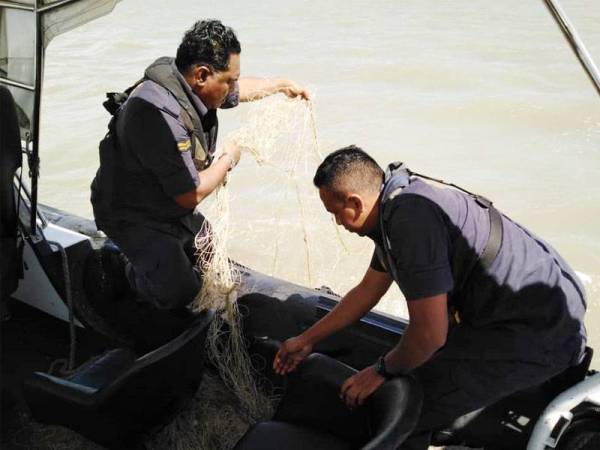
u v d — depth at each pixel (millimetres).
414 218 2002
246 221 4965
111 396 2242
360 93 7309
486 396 2289
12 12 2750
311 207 5133
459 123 6691
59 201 5488
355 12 10289
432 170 5879
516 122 6684
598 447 2369
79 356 3174
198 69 2523
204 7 10789
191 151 2650
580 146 6230
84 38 9375
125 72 8141
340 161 2092
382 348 2707
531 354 2193
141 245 2797
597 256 4793
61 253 3076
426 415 2361
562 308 2180
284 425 2236
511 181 5703
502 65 8000
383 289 2398
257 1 11094
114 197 2732
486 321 2203
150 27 9844
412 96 7234
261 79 3109
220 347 2973
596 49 8242
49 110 7012
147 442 2709
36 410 2439
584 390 2311
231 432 2781
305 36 9180
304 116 3148
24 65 2805
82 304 3121
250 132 2941
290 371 2498
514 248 2156
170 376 2398
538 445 2307
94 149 6230
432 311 2018
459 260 2115
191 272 2900
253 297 3035
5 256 2742
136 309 3111
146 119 2477
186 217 2881
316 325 2471
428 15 10031
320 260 4602
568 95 7156
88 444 2752
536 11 10016
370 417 2182
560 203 5367
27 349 3225
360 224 2133
